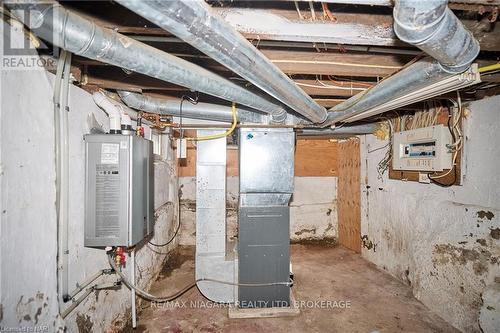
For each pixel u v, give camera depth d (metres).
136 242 1.72
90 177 1.61
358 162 4.05
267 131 2.47
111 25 1.08
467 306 2.17
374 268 3.53
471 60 1.07
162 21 0.74
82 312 1.65
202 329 2.26
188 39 0.84
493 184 2.02
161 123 2.43
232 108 2.16
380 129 3.29
